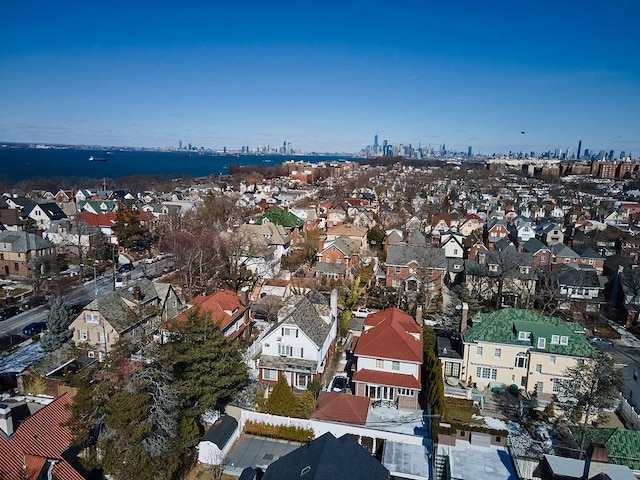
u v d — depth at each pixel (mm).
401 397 45219
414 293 75625
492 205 179500
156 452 31484
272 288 76125
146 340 36219
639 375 55312
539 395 48812
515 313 52438
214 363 39156
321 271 84312
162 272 91188
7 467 27328
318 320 53906
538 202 190750
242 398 44531
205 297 61438
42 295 75812
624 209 153375
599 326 70375
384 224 133875
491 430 33219
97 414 31531
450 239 96438
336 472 27547
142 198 173375
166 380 34000
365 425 40375
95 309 52688
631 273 77375
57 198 174000
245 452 37969
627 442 34906
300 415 40844
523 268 80500
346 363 54875
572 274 79688
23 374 46500
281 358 49344
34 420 30844
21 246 85875
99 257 94375
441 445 32938
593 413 42406
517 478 29078
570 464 28297
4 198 137375
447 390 49219
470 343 50500
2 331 62031
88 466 30453
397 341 47281
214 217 121188
